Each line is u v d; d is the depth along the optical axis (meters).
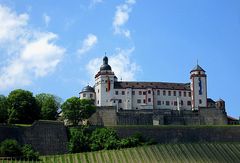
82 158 197.00
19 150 187.00
